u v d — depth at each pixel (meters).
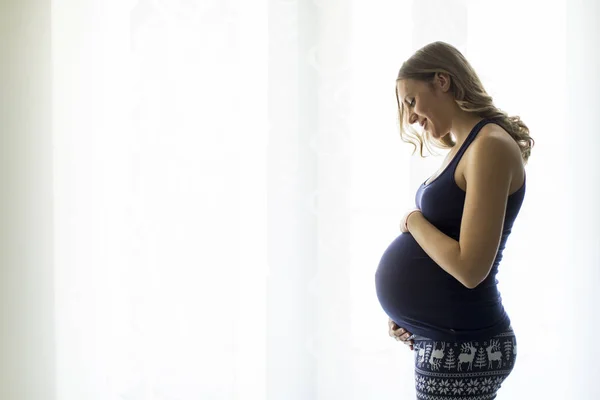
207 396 1.81
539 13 1.82
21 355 1.79
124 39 1.76
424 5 1.79
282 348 1.82
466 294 1.28
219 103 1.78
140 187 1.77
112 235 1.78
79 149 1.77
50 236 1.78
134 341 1.79
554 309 1.86
